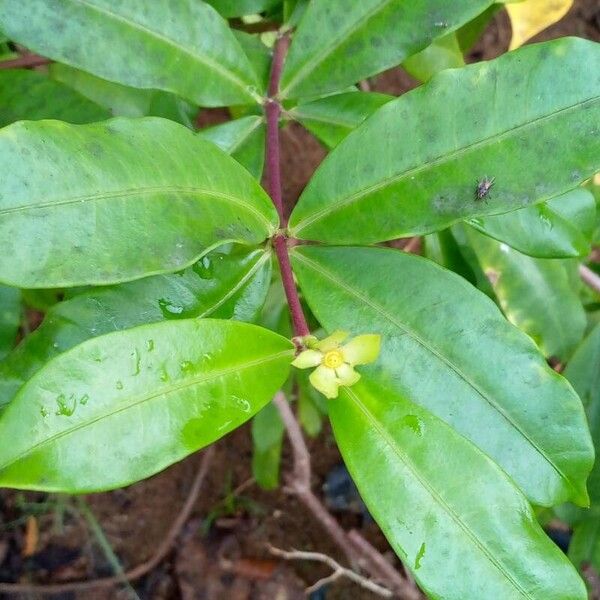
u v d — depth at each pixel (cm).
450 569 23
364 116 34
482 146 26
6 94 38
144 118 24
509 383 26
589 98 25
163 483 79
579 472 26
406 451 23
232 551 77
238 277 28
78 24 29
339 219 28
